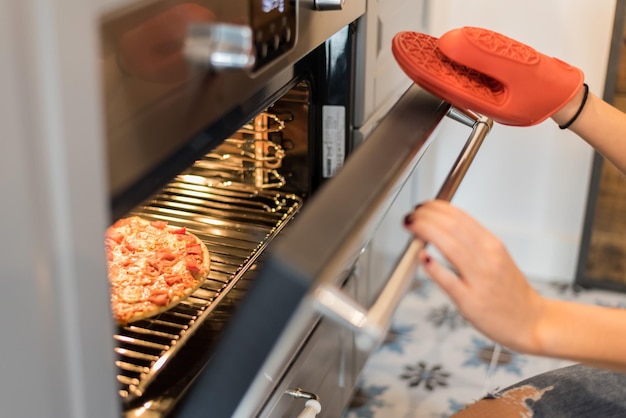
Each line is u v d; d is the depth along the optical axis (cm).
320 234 53
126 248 98
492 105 79
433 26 186
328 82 110
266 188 114
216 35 62
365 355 146
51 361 50
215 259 102
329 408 125
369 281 140
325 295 52
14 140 44
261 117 106
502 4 184
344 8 98
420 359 175
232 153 111
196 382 80
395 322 188
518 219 205
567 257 202
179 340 83
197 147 71
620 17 173
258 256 99
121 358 82
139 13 54
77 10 45
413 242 59
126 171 56
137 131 56
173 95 60
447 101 80
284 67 79
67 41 45
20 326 48
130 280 91
